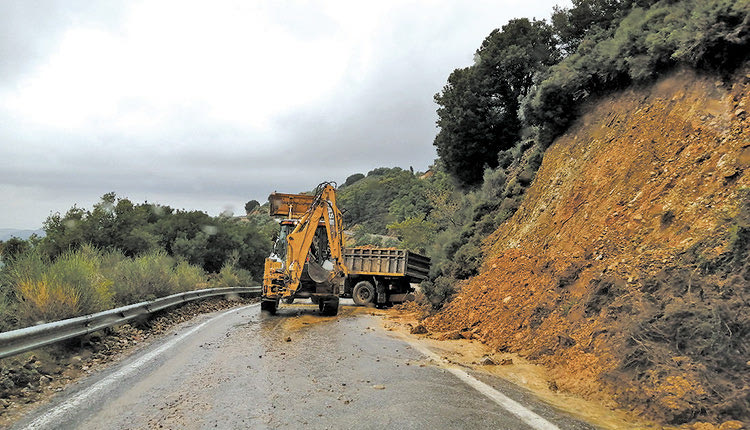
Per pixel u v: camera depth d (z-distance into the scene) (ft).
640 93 34.22
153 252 58.49
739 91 24.29
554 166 42.50
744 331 13.99
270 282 40.45
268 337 27.91
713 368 13.73
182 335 28.71
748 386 12.61
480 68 86.53
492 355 23.53
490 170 74.49
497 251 42.88
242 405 14.37
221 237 81.92
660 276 18.88
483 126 87.15
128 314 28.68
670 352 15.19
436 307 41.34
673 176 24.68
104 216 59.11
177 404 14.47
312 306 51.16
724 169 21.39
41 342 18.22
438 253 63.87
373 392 15.96
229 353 22.77
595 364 17.61
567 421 13.29
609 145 34.27
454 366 20.70
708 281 16.48
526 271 31.89
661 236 21.91
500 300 31.01
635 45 34.91
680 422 12.86
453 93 93.09
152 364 20.24
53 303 22.44
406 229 115.75
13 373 16.67
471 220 59.88
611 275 21.89
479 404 14.76
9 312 21.91
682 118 27.40
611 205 28.40
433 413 13.73
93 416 13.32
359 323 35.94
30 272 25.27
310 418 13.19
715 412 12.56
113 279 34.22
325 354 22.67
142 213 74.84
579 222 31.04
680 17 31.17
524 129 77.10
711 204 20.47
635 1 43.78
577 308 22.35
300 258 39.99
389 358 22.08
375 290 58.54
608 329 18.80
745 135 21.79
